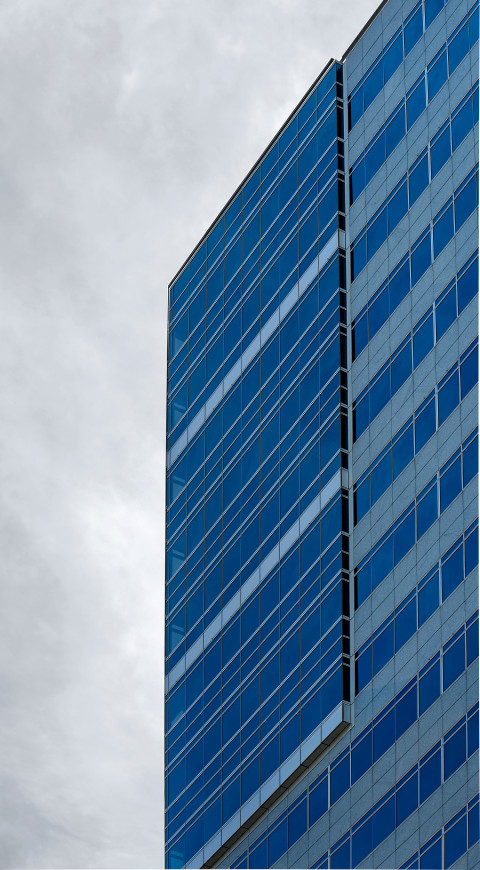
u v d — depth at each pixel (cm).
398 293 9562
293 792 9506
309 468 10056
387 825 8519
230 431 11269
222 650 10700
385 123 10131
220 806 10231
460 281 8975
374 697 8912
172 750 11038
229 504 11069
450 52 9575
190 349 12212
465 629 8275
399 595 8900
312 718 9388
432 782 8238
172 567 11688
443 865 7988
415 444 9069
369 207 10094
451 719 8212
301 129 11138
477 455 8500
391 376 9450
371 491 9400
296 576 9950
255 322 11250
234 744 10256
